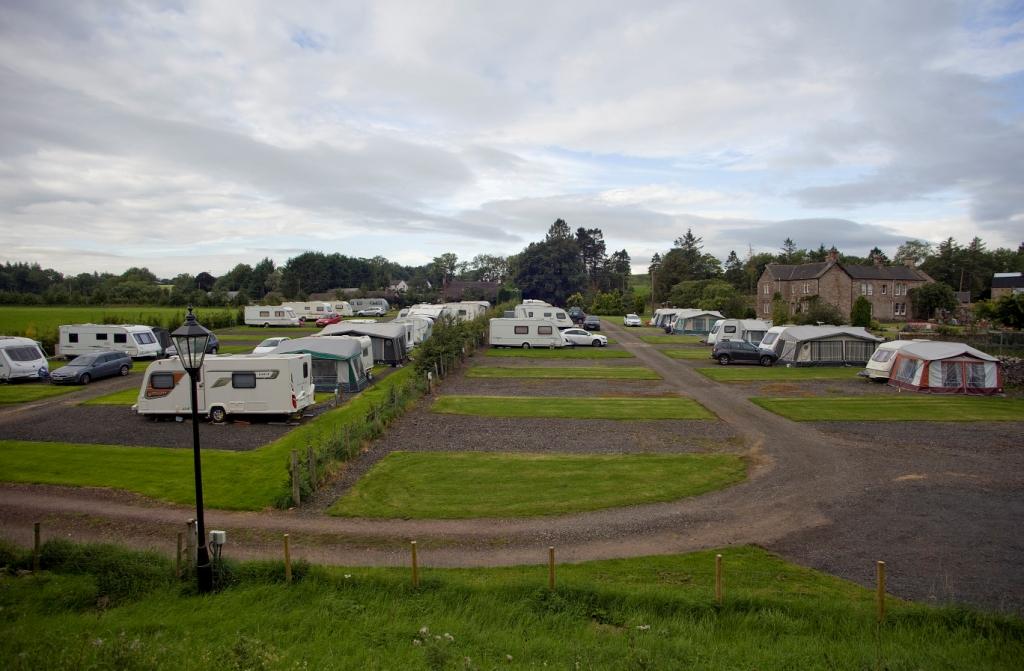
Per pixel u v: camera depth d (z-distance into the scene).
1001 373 32.91
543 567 12.83
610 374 39.62
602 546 13.98
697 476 18.92
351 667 8.61
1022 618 10.52
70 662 8.16
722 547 13.93
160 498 17.11
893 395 32.47
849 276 83.44
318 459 18.88
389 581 11.58
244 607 10.78
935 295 82.44
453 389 34.06
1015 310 50.16
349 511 16.12
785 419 26.78
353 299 113.81
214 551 11.98
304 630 9.91
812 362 43.31
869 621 10.19
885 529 14.93
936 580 12.30
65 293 100.00
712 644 9.52
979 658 9.02
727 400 31.09
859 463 20.33
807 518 15.63
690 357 48.38
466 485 18.06
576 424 25.80
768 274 92.69
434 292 146.12
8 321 69.00
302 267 152.50
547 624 10.27
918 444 22.67
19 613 10.40
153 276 178.12
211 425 25.30
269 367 25.44
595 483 18.22
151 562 12.32
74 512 16.09
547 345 53.34
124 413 27.48
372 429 23.30
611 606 10.77
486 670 8.54
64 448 21.80
